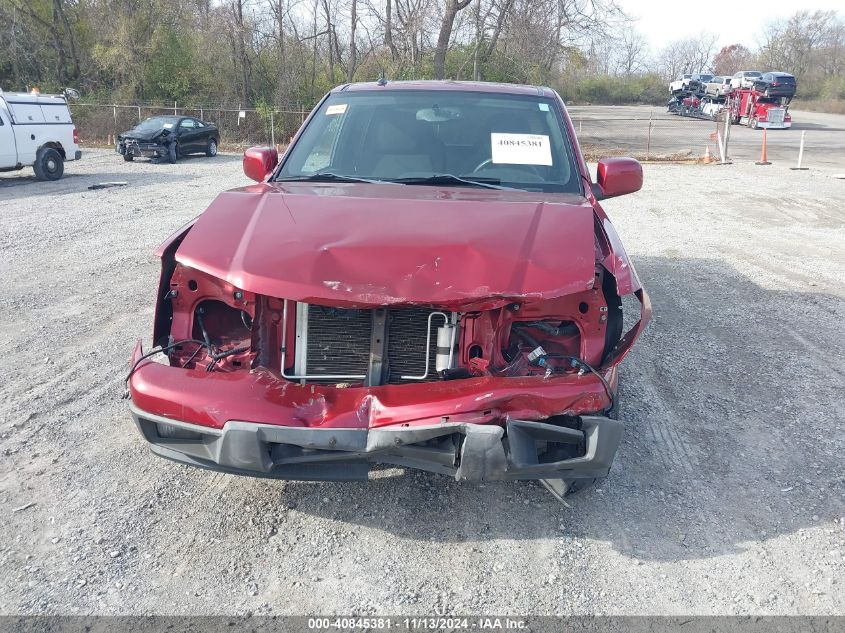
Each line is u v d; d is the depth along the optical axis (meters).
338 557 3.28
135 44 35.88
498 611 2.94
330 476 3.13
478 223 3.38
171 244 3.54
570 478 3.13
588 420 3.03
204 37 36.62
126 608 2.92
